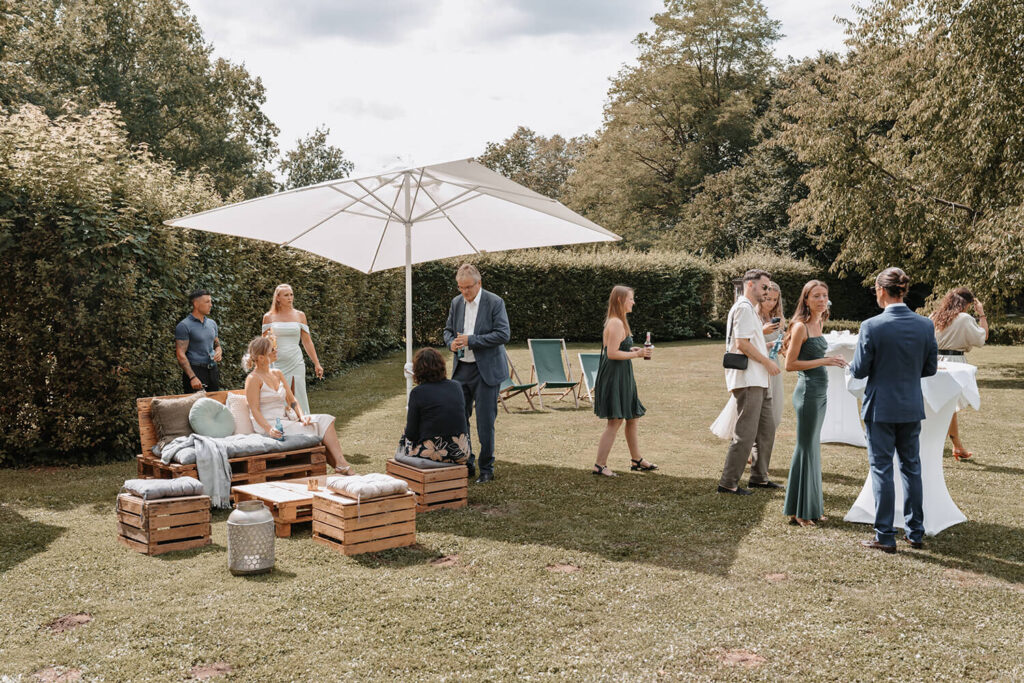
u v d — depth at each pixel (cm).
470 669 337
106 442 804
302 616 390
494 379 700
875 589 433
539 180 6606
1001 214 1409
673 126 4266
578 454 826
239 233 736
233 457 623
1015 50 1405
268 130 3712
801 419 557
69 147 844
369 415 1080
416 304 2434
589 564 471
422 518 574
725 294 2689
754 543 515
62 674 331
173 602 408
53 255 764
